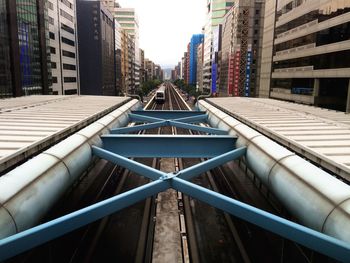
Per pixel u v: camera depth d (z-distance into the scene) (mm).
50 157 9906
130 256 12867
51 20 75688
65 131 13688
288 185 8992
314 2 45000
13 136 11828
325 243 6191
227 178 23078
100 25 99812
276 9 61062
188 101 110312
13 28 54844
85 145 12469
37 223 7949
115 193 20141
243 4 90938
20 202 7266
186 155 14828
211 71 142250
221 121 20281
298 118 18219
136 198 8266
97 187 20688
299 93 51406
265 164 10922
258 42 93000
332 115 19516
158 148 14781
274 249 13539
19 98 31656
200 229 15188
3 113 18781
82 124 16250
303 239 6457
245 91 94125
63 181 9789
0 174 9320
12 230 6676
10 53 54875
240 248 13492
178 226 15344
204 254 13180
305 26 48125
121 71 146875
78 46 99688
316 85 45375
